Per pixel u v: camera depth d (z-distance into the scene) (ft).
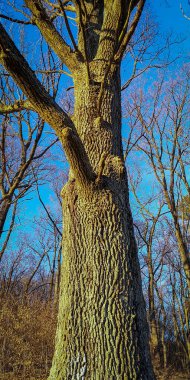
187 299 50.16
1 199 28.99
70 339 9.03
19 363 30.63
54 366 9.09
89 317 9.12
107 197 10.30
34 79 8.17
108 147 11.53
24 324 34.81
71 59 13.33
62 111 8.80
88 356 8.71
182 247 39.42
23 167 29.76
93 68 13.10
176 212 42.60
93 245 9.87
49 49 28.32
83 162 9.36
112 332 8.81
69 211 10.68
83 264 9.83
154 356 48.85
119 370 8.41
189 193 46.70
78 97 12.67
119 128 12.57
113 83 12.91
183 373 46.26
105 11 14.07
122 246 9.91
